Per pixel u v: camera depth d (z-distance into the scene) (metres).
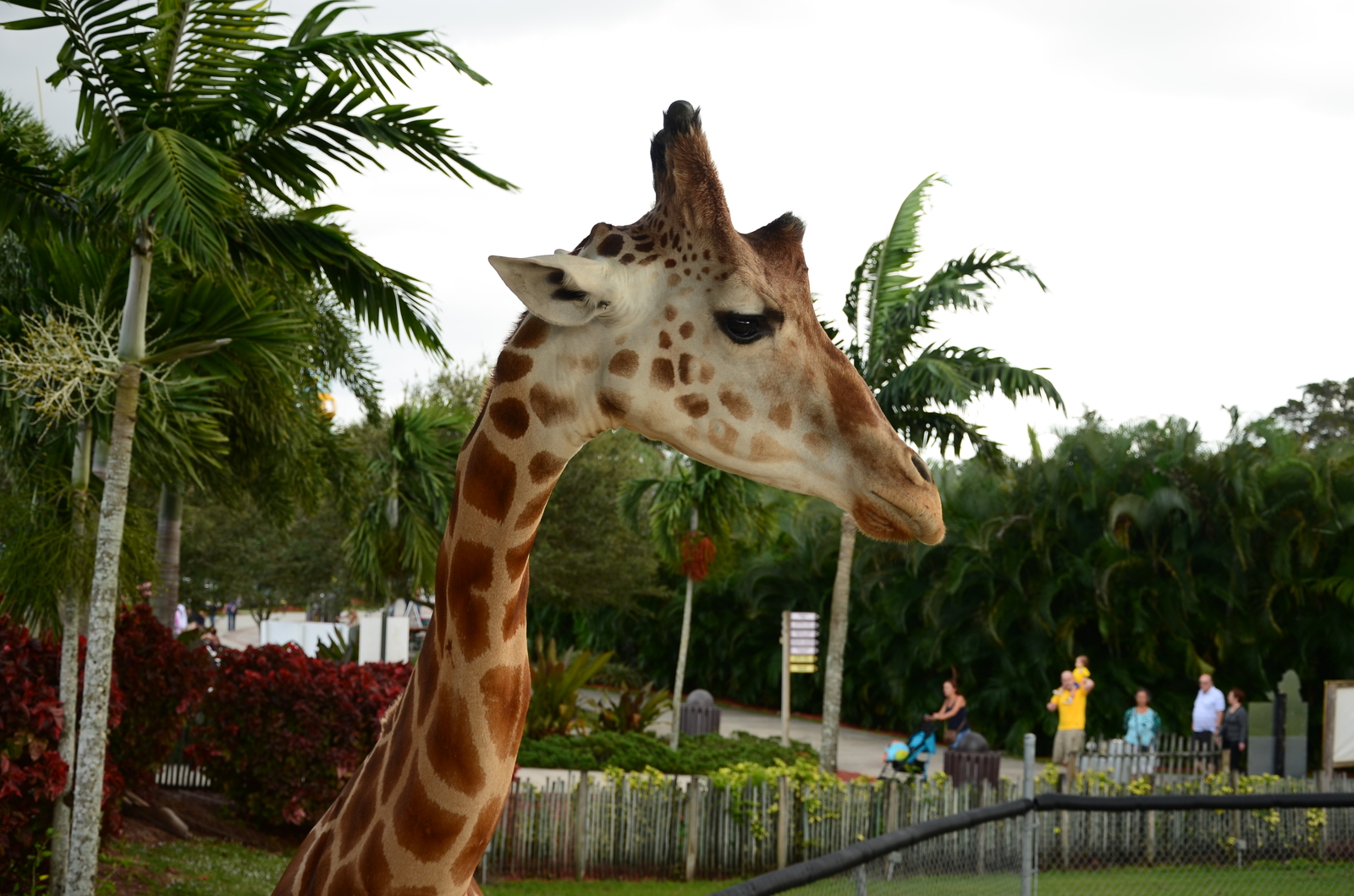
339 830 2.18
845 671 23.77
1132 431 19.08
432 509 13.59
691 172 1.94
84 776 5.80
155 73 5.52
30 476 7.09
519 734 2.03
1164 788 11.51
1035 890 5.72
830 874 3.80
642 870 10.52
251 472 11.89
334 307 11.86
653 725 20.48
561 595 25.45
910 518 1.86
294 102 5.65
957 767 13.12
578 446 1.98
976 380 13.74
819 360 1.91
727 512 17.55
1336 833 10.66
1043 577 18.84
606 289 1.85
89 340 5.74
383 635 13.06
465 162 5.86
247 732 9.96
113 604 5.86
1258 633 17.61
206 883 8.15
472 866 2.04
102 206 5.77
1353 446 18.33
